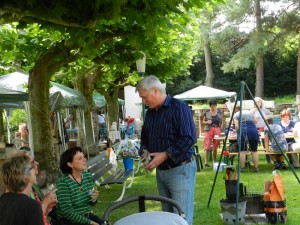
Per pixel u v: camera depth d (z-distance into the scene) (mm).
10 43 9906
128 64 10578
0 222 2826
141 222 2818
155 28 6293
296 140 11234
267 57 46562
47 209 3838
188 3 5879
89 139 16438
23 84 11102
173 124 4145
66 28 6863
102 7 5633
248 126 10500
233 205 5984
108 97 20984
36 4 5492
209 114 11875
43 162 9695
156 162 4055
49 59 9688
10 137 17062
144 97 4156
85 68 13406
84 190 4594
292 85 47562
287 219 6273
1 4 5277
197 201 7754
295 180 9406
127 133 19656
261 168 11453
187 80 46531
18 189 2934
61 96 12602
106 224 3053
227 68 35750
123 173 8695
